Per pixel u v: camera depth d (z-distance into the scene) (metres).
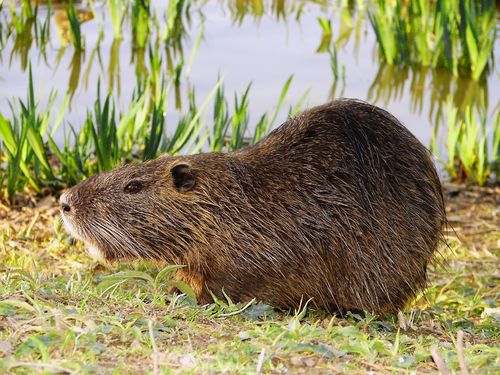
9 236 13.54
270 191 10.36
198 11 27.08
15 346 6.97
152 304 8.94
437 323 10.70
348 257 10.37
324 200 10.35
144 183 10.41
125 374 6.61
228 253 10.28
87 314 7.79
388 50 23.23
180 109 19.31
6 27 24.56
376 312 10.57
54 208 14.80
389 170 10.55
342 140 10.55
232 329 8.32
